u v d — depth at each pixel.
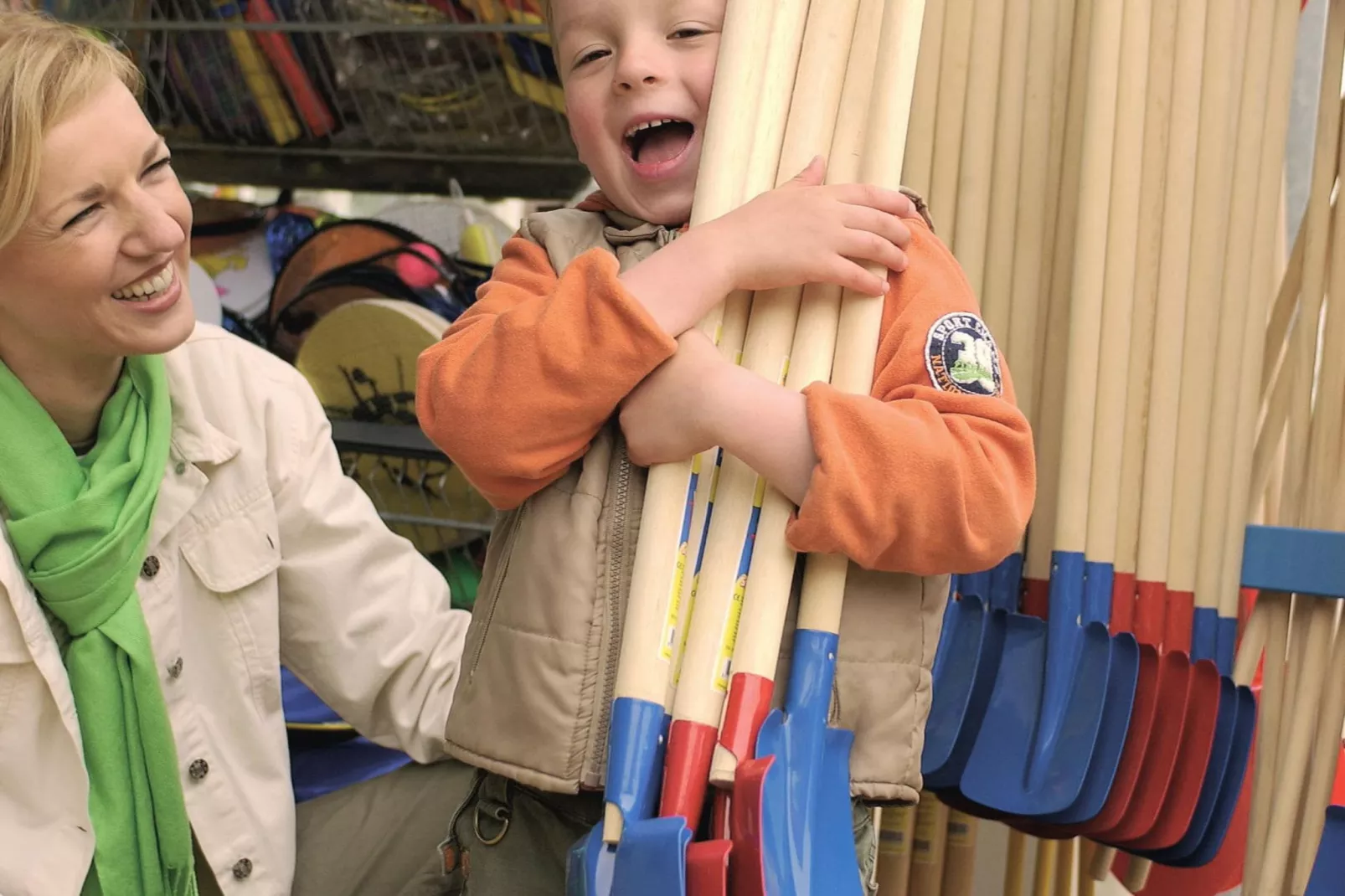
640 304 0.68
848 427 0.66
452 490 1.57
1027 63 1.13
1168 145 1.09
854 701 0.73
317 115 1.63
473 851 0.81
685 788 0.68
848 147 0.77
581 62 0.80
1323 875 0.93
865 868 0.79
